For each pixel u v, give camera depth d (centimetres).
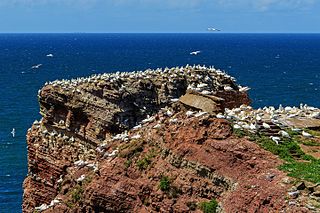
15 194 10106
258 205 4019
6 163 11762
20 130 14588
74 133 7619
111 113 7500
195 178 4528
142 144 5212
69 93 7681
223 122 4678
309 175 4062
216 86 8069
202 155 4544
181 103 6481
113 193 4919
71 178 5897
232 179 4306
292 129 5069
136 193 4812
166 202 4559
